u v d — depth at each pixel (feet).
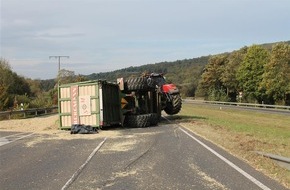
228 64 315.58
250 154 37.76
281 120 118.42
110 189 26.04
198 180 27.84
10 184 28.22
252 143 46.73
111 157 38.70
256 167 32.01
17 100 165.58
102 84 66.08
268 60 251.80
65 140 53.98
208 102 296.92
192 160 35.94
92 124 66.59
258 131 70.03
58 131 67.46
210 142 48.85
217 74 339.77
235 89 316.60
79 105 67.72
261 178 27.86
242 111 175.11
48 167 34.32
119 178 29.30
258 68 278.05
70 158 38.73
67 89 69.31
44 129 73.31
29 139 56.80
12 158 40.09
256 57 279.69
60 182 28.32
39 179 29.55
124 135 57.98
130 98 72.69
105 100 66.85
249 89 281.74
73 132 62.28
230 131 64.08
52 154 41.68
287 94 238.68
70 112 69.00
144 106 74.95
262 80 253.65
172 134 58.18
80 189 26.20
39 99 190.49
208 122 83.15
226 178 28.14
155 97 79.10
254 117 129.49
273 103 260.62
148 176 29.71
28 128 77.30
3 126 82.64
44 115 148.36
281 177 27.99
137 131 63.57
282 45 237.66
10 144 51.78
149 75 86.69
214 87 344.69
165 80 89.45
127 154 40.34
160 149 43.29
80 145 48.21
